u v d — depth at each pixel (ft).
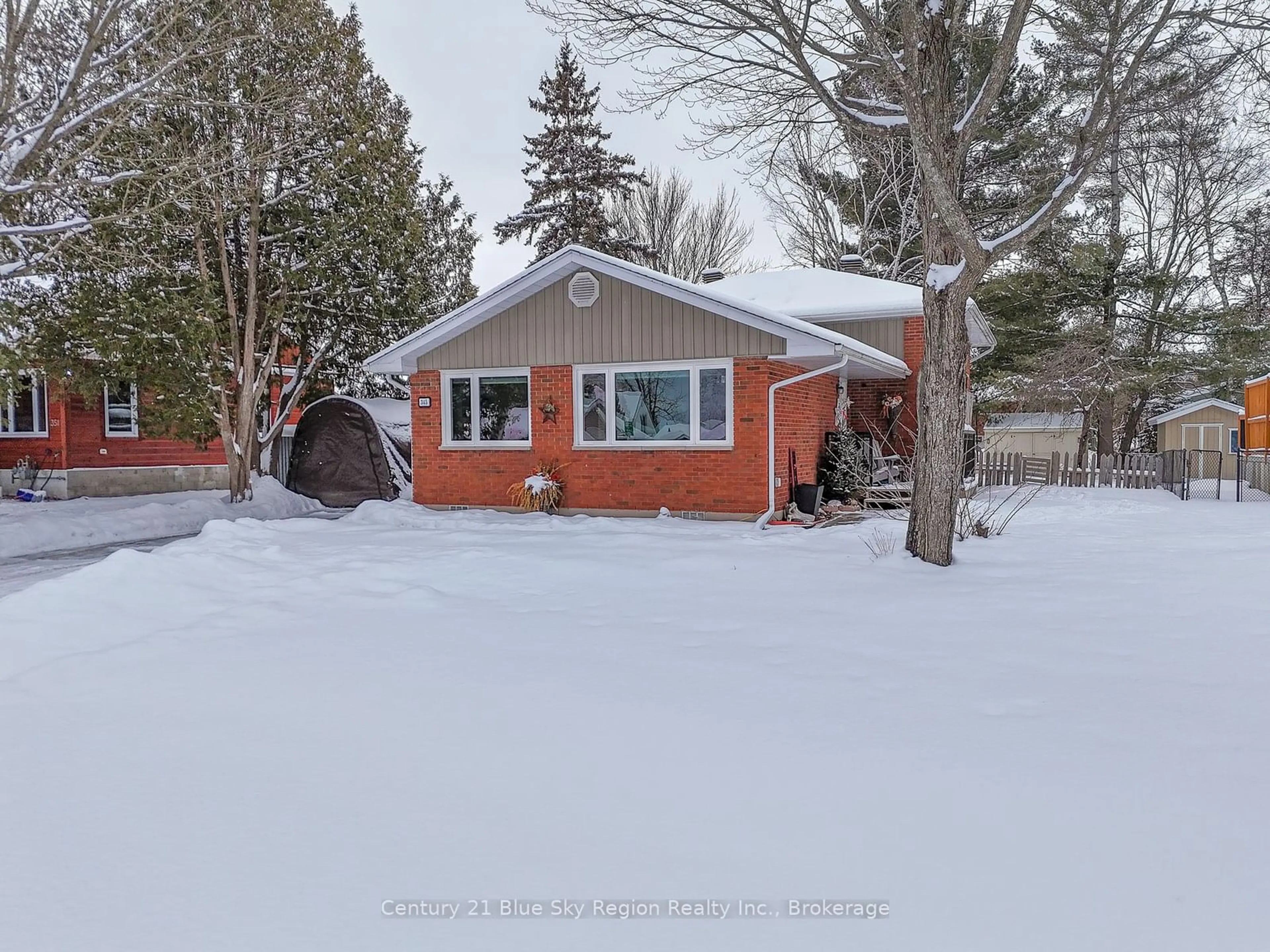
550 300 47.29
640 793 10.87
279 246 59.47
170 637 19.26
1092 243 87.45
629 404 46.01
